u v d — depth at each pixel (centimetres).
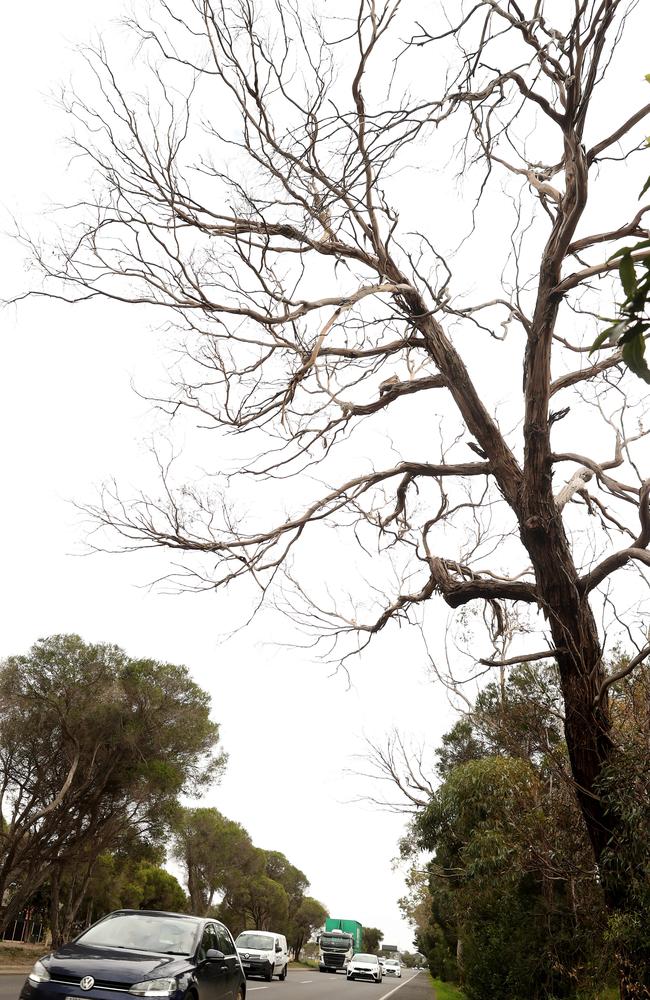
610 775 876
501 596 1040
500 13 790
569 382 1030
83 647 2998
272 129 918
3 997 1374
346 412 1066
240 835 5744
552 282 916
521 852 1191
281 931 6862
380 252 998
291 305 1007
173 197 979
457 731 2178
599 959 1247
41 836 2869
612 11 766
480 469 1047
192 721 3088
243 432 1080
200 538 1072
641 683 1057
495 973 1529
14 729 2842
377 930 12756
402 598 1184
